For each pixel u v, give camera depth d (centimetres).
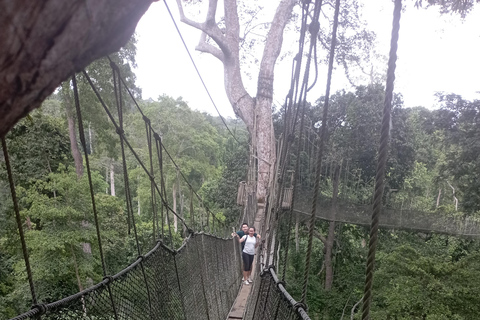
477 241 1252
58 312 181
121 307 233
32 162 1318
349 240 1536
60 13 55
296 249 1515
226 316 541
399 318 908
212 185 2275
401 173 1633
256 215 957
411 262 973
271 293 284
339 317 1327
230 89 930
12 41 53
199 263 418
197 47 907
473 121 1195
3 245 1207
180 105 2841
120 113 223
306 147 1605
